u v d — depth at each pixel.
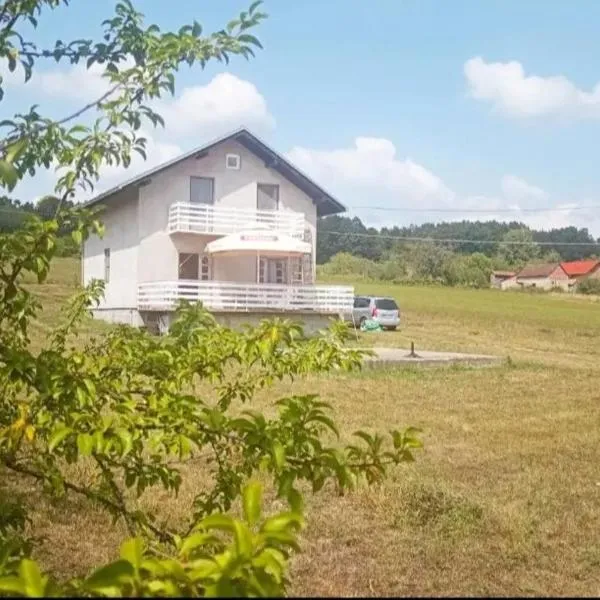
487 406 13.77
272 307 26.70
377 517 6.70
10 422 3.00
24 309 2.90
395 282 84.25
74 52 3.36
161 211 27.06
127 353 3.33
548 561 5.75
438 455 9.52
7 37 3.16
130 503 6.54
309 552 5.84
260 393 13.95
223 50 3.13
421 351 23.81
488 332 36.19
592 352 29.08
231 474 3.31
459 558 5.77
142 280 26.84
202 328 3.51
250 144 27.80
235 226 27.33
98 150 2.94
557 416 12.88
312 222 29.00
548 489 7.90
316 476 2.57
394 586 5.16
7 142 2.99
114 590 1.43
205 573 1.52
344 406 13.11
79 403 2.68
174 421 2.77
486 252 117.56
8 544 3.30
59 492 3.41
